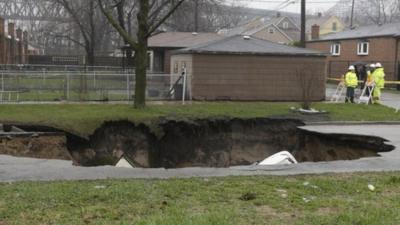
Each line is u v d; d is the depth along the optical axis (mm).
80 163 15984
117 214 6203
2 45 44906
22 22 94500
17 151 14180
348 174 9398
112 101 23531
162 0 35375
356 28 49625
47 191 7383
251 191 7633
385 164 10734
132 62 42281
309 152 17422
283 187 8016
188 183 8148
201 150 18250
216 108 20797
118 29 20344
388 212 6422
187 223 5672
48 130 16109
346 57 45688
